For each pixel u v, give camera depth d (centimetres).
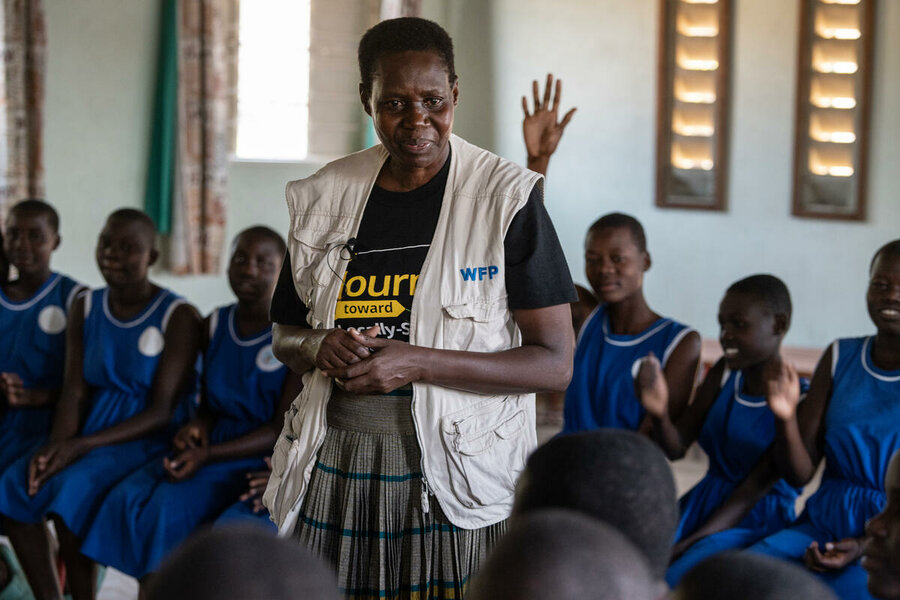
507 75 636
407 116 163
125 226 318
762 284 276
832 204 588
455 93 172
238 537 75
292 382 291
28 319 342
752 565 84
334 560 172
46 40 600
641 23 613
